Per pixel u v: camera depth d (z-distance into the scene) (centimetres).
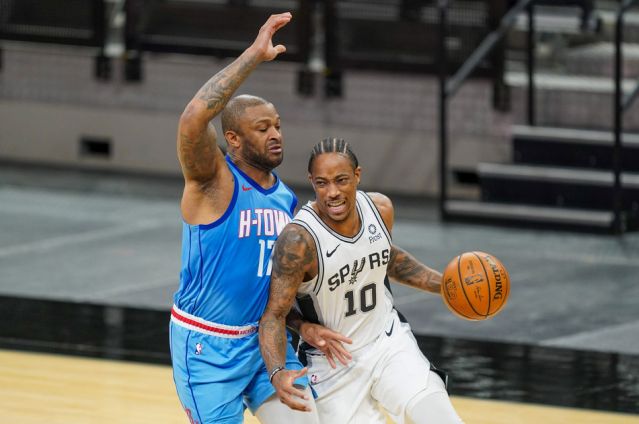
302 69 3144
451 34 2964
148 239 2609
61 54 3347
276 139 1139
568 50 3038
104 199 2994
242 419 1169
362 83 3120
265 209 1149
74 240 2589
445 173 2800
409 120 3092
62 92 3362
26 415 1557
